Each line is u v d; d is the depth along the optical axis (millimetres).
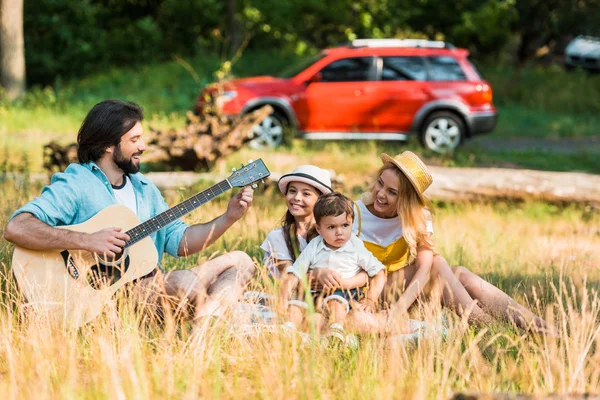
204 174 11227
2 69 22312
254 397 3863
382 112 16344
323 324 4957
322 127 16328
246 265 5180
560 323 4605
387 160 5469
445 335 4691
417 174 5336
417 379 3973
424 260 5340
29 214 4762
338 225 5094
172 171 12375
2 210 7191
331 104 16266
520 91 26031
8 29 22250
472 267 6953
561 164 16172
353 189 11227
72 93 23328
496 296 5242
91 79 25859
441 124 16500
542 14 28547
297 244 5391
